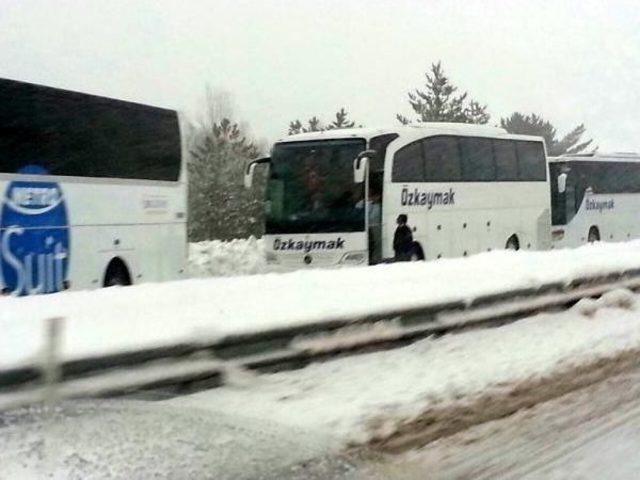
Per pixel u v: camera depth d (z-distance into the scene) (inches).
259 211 1690.5
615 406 297.0
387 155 802.2
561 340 398.0
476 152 929.5
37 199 532.4
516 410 288.7
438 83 2324.1
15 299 349.1
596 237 1286.9
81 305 334.0
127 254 612.1
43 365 241.1
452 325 388.8
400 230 808.9
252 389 291.3
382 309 350.0
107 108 598.2
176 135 672.4
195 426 247.9
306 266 811.4
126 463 216.7
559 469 229.8
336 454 235.5
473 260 546.0
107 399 254.7
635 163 1360.7
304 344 318.7
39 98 539.2
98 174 585.6
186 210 679.1
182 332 280.7
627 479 221.9
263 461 226.1
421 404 285.6
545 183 1051.9
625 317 464.4
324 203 810.2
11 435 228.1
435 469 228.7
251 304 343.6
